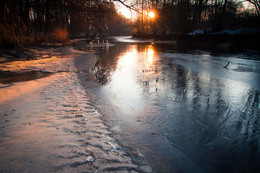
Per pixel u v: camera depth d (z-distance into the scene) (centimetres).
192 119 338
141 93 484
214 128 307
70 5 438
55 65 854
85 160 199
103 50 1650
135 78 641
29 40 1533
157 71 760
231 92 494
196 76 674
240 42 1706
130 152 231
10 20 1341
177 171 204
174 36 3020
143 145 251
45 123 278
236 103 418
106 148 231
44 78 600
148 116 347
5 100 376
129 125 308
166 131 294
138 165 207
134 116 345
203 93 486
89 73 708
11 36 1218
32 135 239
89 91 482
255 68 820
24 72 686
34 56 1090
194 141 268
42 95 423
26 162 184
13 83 524
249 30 1855
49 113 319
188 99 443
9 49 1105
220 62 980
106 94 466
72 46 2056
